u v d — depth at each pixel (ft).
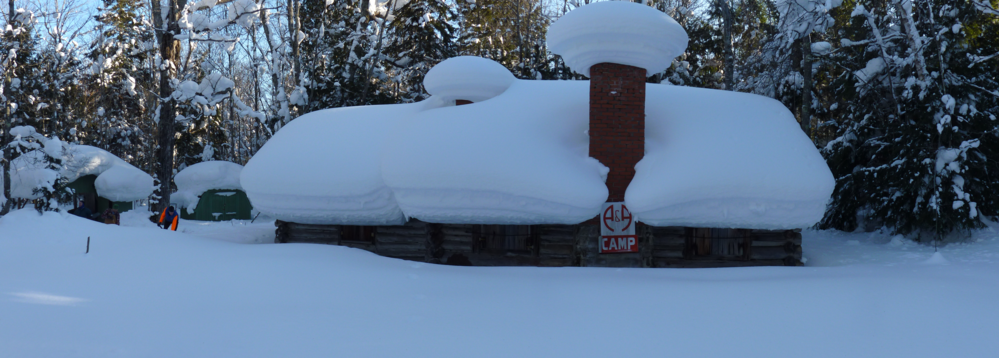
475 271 26.45
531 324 16.24
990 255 33.24
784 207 30.86
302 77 76.59
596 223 32.22
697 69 93.30
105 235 31.83
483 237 34.88
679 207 30.27
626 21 30.86
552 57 90.27
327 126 41.39
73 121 97.19
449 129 33.94
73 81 91.20
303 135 41.06
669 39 31.71
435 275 24.70
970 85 41.70
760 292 19.94
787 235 33.68
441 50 84.99
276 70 77.15
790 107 64.08
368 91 84.02
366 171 36.22
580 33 31.48
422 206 33.06
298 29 81.30
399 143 34.78
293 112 84.58
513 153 31.73
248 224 70.13
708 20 85.76
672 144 32.55
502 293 20.75
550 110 35.01
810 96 57.21
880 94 48.75
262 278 23.04
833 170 50.55
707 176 30.19
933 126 41.29
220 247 30.66
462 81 36.76
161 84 64.95
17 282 21.95
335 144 39.06
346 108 43.70
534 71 83.66
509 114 34.53
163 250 28.78
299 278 23.15
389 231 38.32
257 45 83.66
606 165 32.14
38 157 61.26
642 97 32.63
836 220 51.31
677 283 22.16
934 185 38.09
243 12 68.33
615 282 22.81
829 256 36.24
